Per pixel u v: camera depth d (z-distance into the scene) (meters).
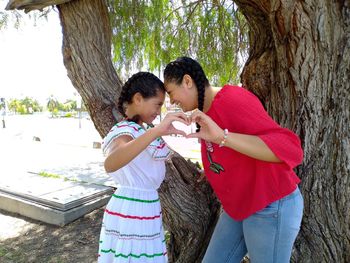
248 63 2.09
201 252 2.40
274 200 1.42
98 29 2.27
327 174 1.85
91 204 4.53
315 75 1.77
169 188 2.28
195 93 1.47
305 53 1.74
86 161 7.98
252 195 1.46
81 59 2.22
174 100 1.53
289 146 1.25
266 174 1.42
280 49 1.82
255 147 1.24
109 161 1.43
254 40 2.12
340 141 1.81
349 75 1.74
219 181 1.59
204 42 3.96
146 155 1.59
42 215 4.29
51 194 4.65
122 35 3.61
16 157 8.65
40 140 13.53
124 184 1.65
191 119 1.29
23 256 3.38
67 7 2.18
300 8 1.66
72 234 3.89
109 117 2.24
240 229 1.68
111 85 2.31
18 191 4.77
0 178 5.80
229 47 3.91
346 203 1.84
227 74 4.08
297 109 1.85
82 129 20.09
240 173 1.48
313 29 1.69
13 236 3.88
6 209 4.68
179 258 2.41
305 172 1.88
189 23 4.03
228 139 1.24
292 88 1.85
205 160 1.62
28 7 2.16
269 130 1.30
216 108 1.39
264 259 1.48
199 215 2.35
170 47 4.10
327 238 1.88
